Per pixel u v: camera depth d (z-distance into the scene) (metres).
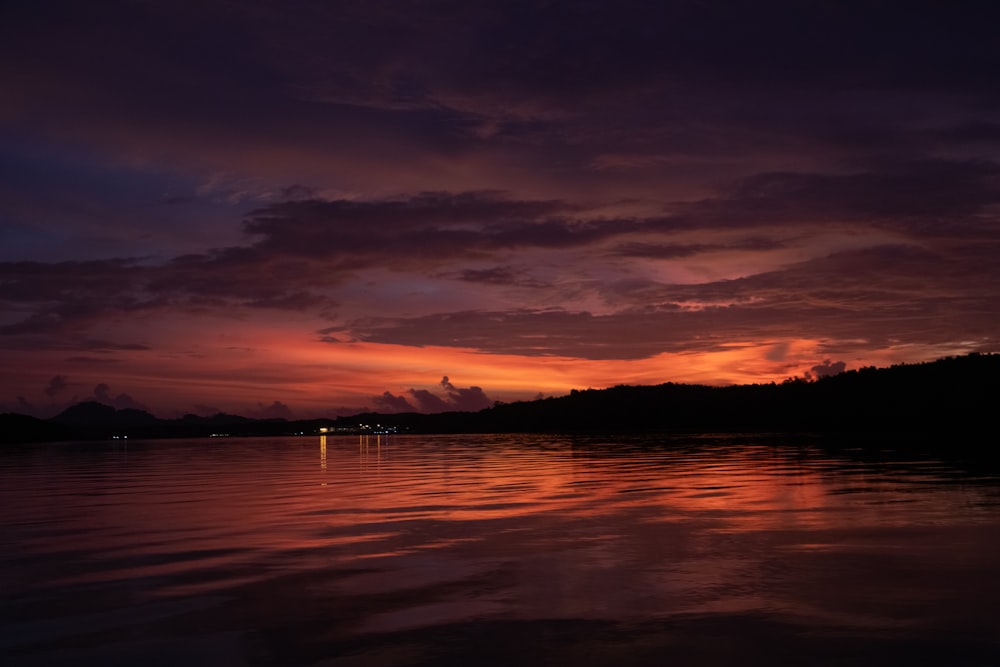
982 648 6.79
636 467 30.47
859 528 13.05
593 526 14.00
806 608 8.10
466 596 8.90
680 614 7.96
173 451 73.75
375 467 36.22
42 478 31.50
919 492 18.08
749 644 6.97
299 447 86.19
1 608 8.77
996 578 9.31
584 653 6.80
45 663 6.87
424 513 16.56
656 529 13.46
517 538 12.84
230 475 31.84
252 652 7.04
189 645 7.28
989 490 18.23
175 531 14.52
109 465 43.16
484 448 61.56
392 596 8.98
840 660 6.52
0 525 15.80
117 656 7.02
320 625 7.85
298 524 15.18
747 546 11.63
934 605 8.15
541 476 26.94
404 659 6.76
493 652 6.89
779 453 37.94
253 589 9.48
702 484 21.84
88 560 11.63
